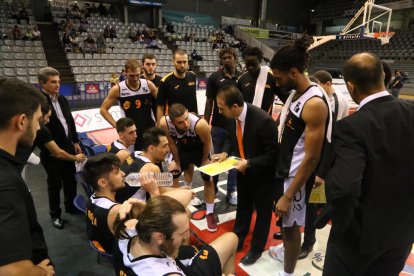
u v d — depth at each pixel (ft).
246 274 6.97
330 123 5.44
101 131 19.72
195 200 10.09
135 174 5.94
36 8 45.96
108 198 5.28
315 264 7.22
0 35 35.22
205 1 60.08
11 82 3.11
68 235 8.52
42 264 3.67
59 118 8.78
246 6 65.51
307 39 5.12
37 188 11.54
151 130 6.90
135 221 4.08
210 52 49.93
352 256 4.15
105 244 4.95
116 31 45.34
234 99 6.30
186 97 10.56
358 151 3.66
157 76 11.87
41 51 35.47
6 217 2.67
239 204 7.69
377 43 59.52
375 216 3.89
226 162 6.88
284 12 70.85
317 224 4.44
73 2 48.47
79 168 8.59
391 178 3.74
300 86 5.24
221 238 5.38
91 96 32.48
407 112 3.78
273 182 6.79
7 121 2.97
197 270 4.68
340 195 3.60
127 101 10.17
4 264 2.59
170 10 56.70
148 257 3.44
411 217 4.04
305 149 5.18
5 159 2.97
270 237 8.40
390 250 4.20
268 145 6.48
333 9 68.39
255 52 9.28
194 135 8.55
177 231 3.38
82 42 39.58
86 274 6.98
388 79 6.35
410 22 60.23
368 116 3.75
